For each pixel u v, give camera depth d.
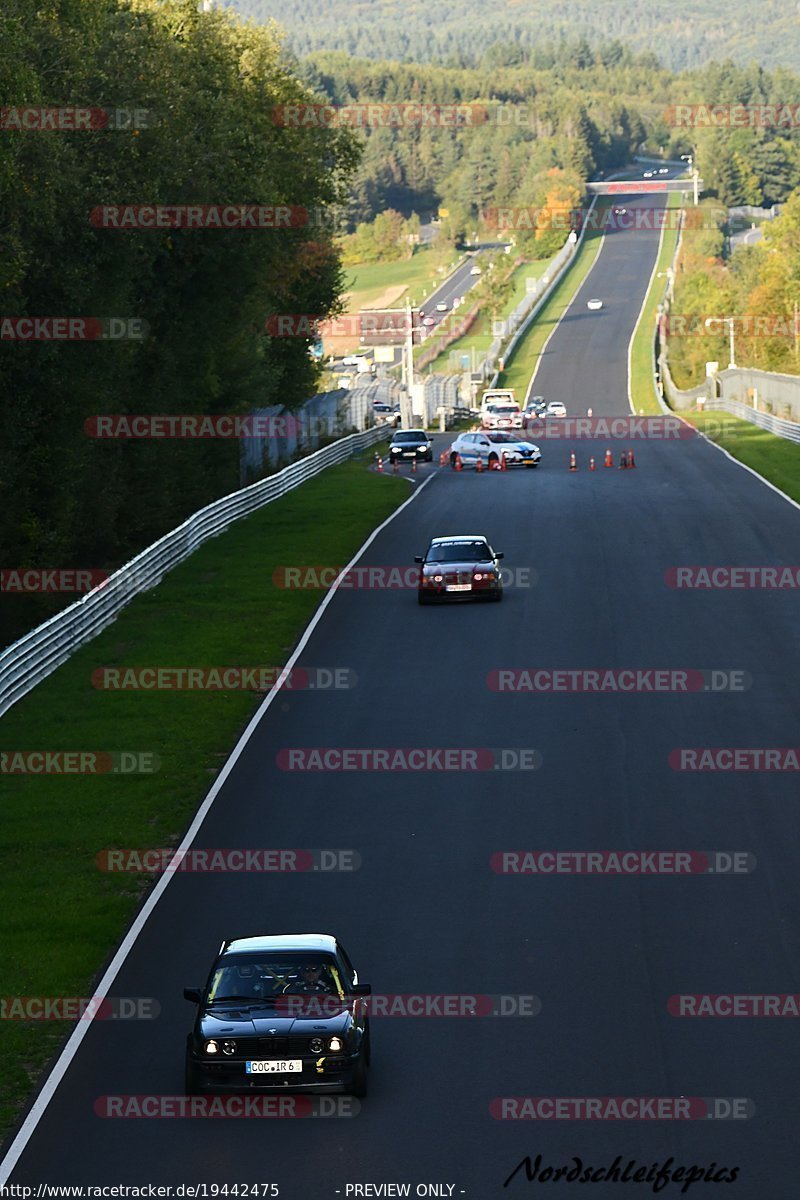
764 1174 49.84
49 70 139.88
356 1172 50.47
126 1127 54.28
